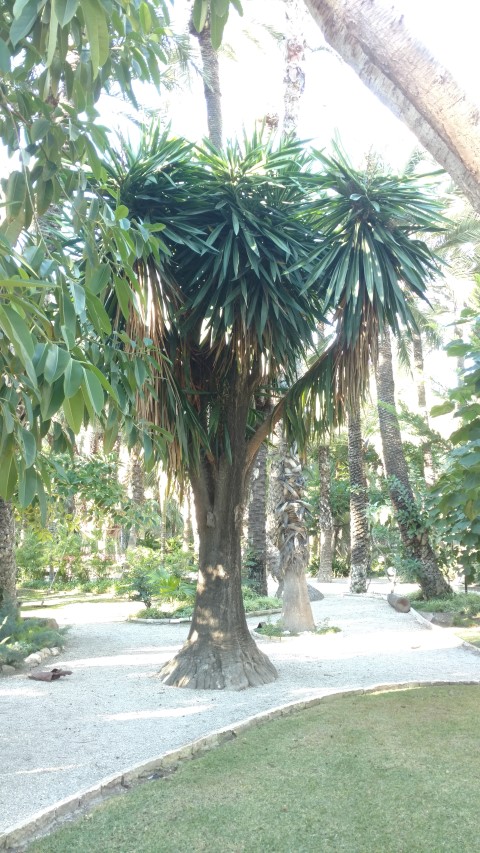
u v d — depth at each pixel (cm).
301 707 569
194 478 709
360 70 160
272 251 645
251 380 709
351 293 618
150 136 651
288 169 671
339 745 455
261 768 418
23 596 1822
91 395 207
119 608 1495
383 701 578
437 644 935
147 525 1196
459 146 146
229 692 651
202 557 716
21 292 243
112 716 573
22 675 761
